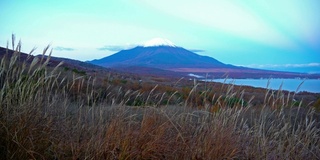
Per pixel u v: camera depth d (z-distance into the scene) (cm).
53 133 451
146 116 496
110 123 475
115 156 429
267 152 513
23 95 454
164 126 496
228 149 489
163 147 473
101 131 457
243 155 516
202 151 475
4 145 401
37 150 407
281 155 514
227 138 499
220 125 507
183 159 470
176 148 479
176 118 529
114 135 455
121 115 488
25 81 453
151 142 458
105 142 443
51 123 455
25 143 404
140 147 462
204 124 511
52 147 432
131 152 439
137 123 503
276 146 552
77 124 478
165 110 529
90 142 440
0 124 411
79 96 545
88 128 482
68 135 462
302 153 533
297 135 545
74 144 439
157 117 517
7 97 440
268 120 572
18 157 390
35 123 434
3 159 387
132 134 472
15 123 416
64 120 483
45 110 477
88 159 423
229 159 471
